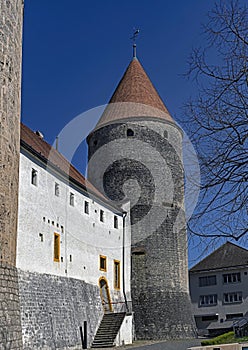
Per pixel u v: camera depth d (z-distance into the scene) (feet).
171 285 116.16
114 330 91.76
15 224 59.88
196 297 166.20
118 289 105.60
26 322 67.36
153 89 134.31
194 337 115.85
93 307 92.12
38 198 77.71
